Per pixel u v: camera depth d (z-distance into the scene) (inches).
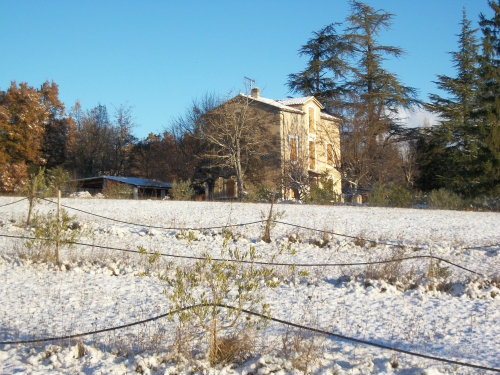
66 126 2347.4
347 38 1956.2
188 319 255.3
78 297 378.6
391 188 1300.4
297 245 676.1
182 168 1787.6
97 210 920.3
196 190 1834.4
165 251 613.6
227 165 1567.4
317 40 2022.6
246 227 781.9
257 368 245.8
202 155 1598.2
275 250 639.8
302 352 258.4
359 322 328.2
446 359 258.5
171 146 1913.1
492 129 1641.2
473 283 442.3
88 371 239.6
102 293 392.2
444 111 2003.0
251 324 277.7
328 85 1983.3
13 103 1974.7
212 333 260.1
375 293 410.0
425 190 1948.8
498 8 1732.3
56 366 243.4
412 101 1950.1
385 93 1843.0
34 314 332.8
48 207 914.1
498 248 656.4
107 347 272.7
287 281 451.5
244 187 1599.4
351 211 1013.8
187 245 655.8
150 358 249.9
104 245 629.6
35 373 234.5
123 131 2559.1
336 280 462.0
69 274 457.7
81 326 309.0
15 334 287.1
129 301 370.3
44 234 516.4
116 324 314.2
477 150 1748.3
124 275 459.5
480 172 1611.7
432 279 453.4
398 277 459.5
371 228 820.6
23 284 415.2
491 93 1727.4
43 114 2034.9
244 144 1641.2
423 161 1950.1
